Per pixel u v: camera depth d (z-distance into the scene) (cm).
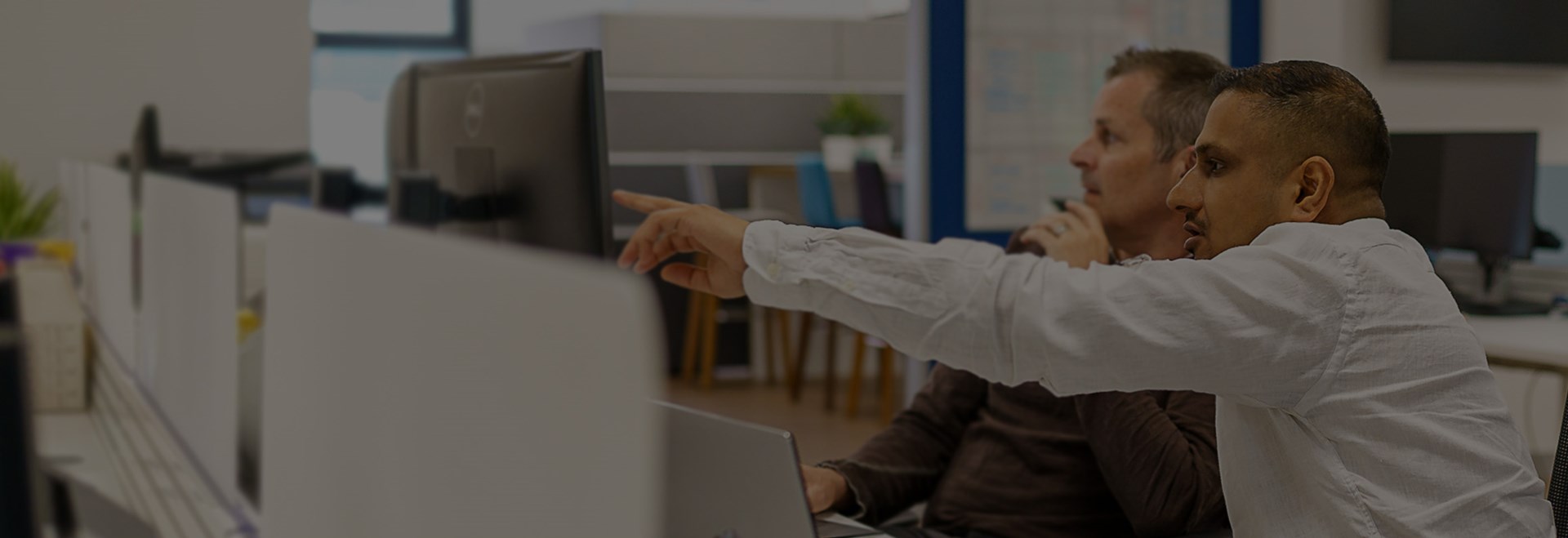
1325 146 119
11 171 449
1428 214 353
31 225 445
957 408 185
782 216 675
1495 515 110
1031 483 170
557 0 915
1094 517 168
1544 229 349
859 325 111
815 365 660
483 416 45
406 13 808
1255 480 120
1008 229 392
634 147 671
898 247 111
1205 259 122
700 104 682
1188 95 178
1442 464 109
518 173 130
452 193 142
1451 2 428
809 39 700
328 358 64
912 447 181
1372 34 424
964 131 385
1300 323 107
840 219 658
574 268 40
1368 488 111
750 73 690
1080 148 191
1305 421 113
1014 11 388
